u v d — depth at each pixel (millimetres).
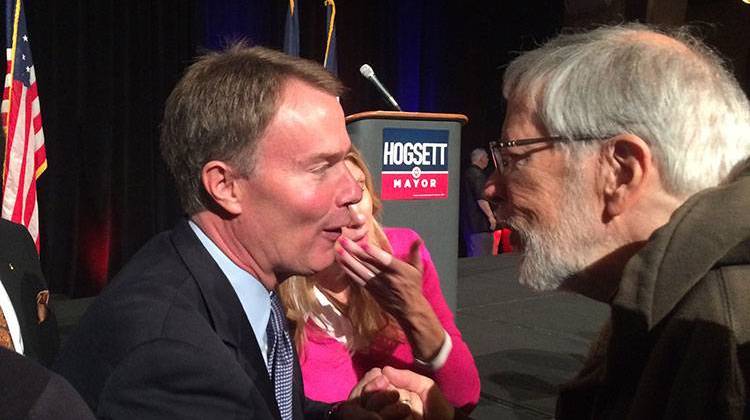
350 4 8461
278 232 937
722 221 667
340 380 1574
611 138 772
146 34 6715
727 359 628
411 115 2693
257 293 980
